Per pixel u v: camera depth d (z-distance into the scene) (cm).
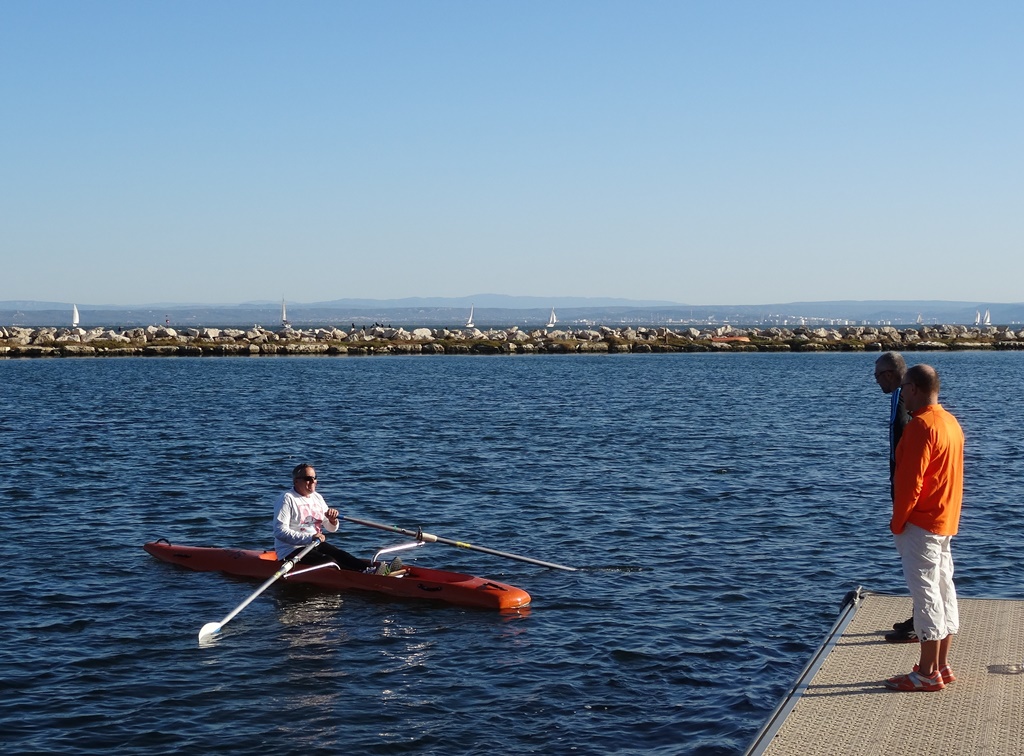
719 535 1544
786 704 675
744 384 5334
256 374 6272
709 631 1073
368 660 991
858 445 2641
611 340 10831
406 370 6881
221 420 3278
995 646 780
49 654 998
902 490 678
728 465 2267
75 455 2402
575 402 4081
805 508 1756
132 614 1138
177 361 8112
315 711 861
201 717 848
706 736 807
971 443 2677
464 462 2308
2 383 5256
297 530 1286
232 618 1126
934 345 10750
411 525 1634
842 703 674
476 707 870
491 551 1306
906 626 788
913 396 692
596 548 1463
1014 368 7156
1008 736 618
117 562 1373
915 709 662
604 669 961
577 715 851
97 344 9431
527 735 811
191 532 1581
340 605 1178
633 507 1770
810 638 1048
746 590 1235
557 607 1169
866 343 10825
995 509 1742
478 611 1152
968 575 1304
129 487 1962
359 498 1861
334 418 3356
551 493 1909
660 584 1266
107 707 867
